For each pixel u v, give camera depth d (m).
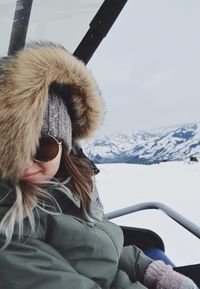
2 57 0.61
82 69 0.69
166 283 0.84
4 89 0.55
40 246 0.63
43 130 0.62
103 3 1.06
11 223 0.59
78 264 0.70
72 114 0.76
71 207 0.75
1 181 0.61
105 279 0.74
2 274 0.57
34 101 0.57
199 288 0.94
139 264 0.91
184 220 1.15
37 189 0.64
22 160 0.58
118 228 0.88
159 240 1.12
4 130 0.55
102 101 0.79
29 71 0.57
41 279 0.59
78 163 0.83
